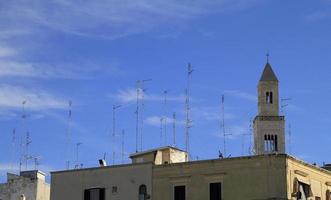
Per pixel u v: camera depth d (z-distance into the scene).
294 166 74.62
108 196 78.19
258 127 132.12
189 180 75.12
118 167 78.56
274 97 133.75
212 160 74.62
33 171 98.69
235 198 72.88
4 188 97.94
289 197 72.56
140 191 76.94
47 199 98.81
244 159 73.50
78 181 80.06
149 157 82.62
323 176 79.81
